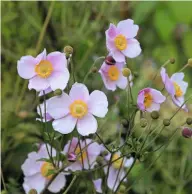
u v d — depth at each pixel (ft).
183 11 4.24
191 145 4.09
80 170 3.27
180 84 3.30
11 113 3.98
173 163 4.08
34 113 3.99
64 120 3.07
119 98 3.56
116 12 4.72
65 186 3.60
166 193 4.00
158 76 4.01
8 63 4.38
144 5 4.38
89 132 3.05
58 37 4.39
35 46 4.39
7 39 4.37
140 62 4.49
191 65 3.27
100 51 4.40
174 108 4.10
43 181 3.43
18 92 4.32
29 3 4.37
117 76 3.30
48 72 3.09
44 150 3.43
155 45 4.91
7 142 4.01
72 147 3.34
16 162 3.90
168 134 3.94
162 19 4.38
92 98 3.10
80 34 4.27
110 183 3.43
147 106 3.12
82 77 4.10
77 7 4.47
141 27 4.92
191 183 4.06
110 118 3.78
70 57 3.14
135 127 3.22
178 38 4.87
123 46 3.23
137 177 3.55
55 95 3.07
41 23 4.38
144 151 3.21
